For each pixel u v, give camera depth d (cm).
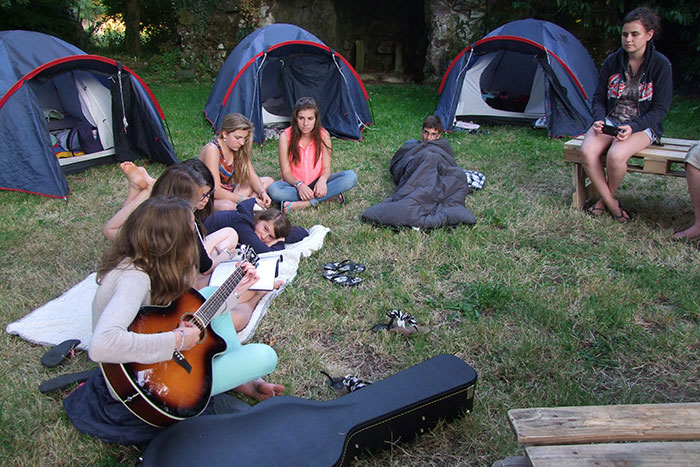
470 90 847
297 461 202
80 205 527
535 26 785
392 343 308
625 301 342
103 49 1656
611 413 185
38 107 550
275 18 1344
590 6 991
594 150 448
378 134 805
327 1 1436
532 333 313
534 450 169
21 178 545
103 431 224
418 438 238
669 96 435
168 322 222
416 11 1475
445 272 388
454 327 326
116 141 667
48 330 314
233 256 357
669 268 384
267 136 780
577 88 758
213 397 252
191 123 857
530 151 699
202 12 1287
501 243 431
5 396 264
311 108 484
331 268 388
